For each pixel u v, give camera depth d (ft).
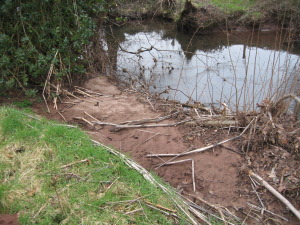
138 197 11.61
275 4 42.70
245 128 15.48
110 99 20.47
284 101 16.51
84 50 23.34
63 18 20.36
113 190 11.79
